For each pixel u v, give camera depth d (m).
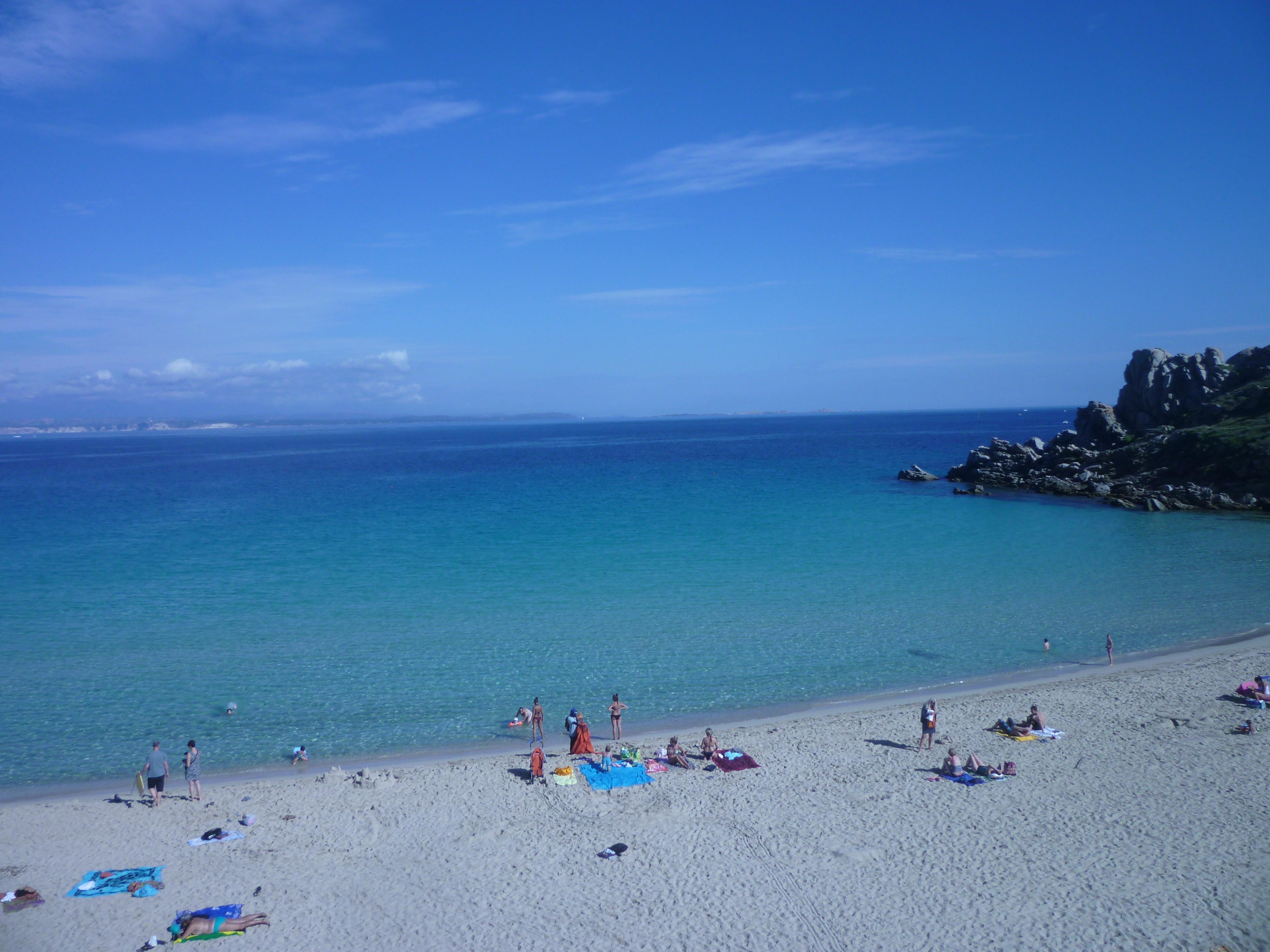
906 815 20.94
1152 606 42.34
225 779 24.61
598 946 15.98
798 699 30.39
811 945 15.87
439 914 17.14
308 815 21.72
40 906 17.55
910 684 31.72
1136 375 108.19
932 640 37.06
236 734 27.94
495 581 50.56
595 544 63.50
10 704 30.77
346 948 16.05
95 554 62.25
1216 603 42.62
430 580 51.19
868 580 49.06
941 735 26.28
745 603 44.12
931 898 17.25
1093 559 54.75
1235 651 34.44
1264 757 23.84
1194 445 87.44
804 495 94.88
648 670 33.81
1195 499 79.19
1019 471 105.38
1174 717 27.20
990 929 16.17
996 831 19.97
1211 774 22.83
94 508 96.06
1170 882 17.58
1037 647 35.91
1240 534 64.00
